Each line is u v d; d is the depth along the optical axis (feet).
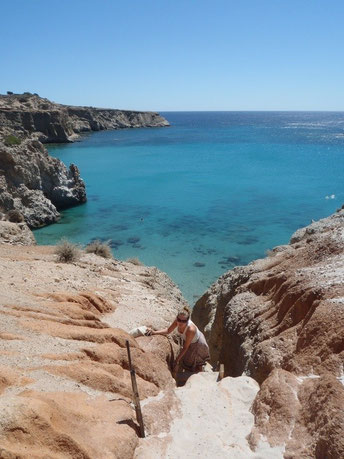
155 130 626.64
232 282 51.31
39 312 32.22
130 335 32.22
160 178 237.45
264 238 132.57
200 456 19.25
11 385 19.24
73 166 179.52
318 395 19.86
